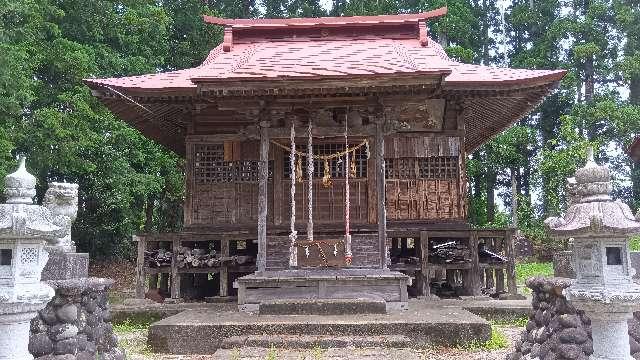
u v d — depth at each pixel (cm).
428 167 1360
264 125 1108
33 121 1655
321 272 1040
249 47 1442
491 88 1225
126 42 2252
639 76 3447
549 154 2870
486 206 3572
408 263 1276
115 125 1956
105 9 2095
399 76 992
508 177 3753
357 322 848
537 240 2873
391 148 1363
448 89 1224
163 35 2567
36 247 476
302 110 1120
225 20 1515
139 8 2338
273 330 841
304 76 996
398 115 1316
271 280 1005
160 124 1530
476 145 1889
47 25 1748
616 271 488
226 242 1277
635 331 618
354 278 1002
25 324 466
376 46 1366
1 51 1312
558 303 624
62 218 492
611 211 484
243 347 795
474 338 836
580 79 3691
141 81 1295
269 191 1310
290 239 1087
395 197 1347
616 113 3166
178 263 1269
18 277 459
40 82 1697
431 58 1179
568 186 579
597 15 3688
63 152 1683
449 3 3672
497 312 1106
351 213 1259
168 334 838
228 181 1362
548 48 3666
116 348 673
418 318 884
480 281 1255
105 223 2316
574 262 522
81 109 1736
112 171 2030
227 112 1384
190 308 1139
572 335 602
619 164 3519
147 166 2314
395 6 3569
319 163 1280
